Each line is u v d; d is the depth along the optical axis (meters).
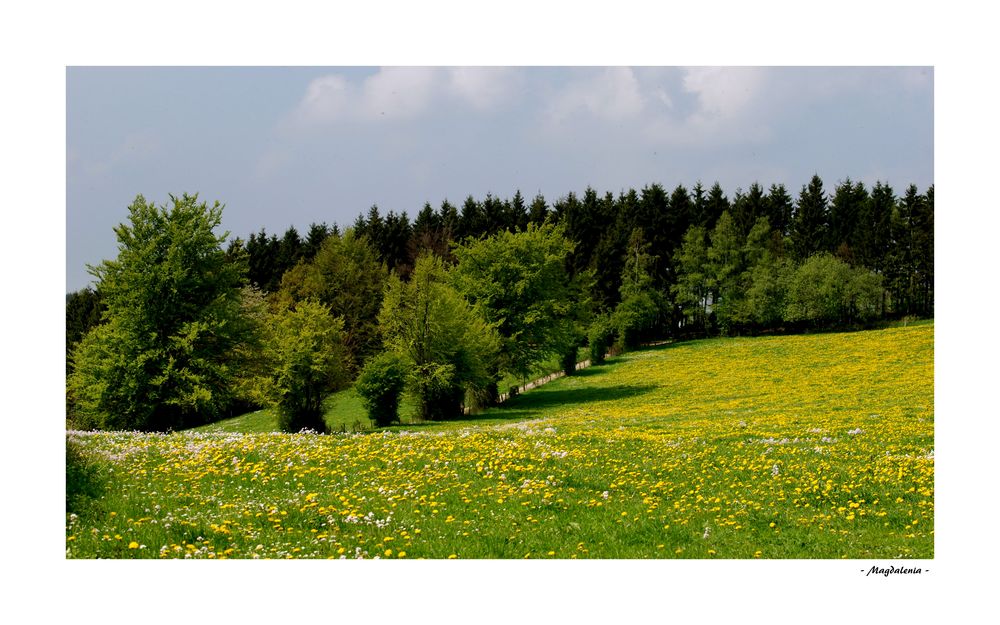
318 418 46.81
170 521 13.11
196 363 43.53
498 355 59.59
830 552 13.12
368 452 19.72
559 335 64.25
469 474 17.52
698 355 80.56
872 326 89.81
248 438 21.77
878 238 100.81
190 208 45.91
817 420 33.59
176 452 18.89
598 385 67.50
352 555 11.95
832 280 89.44
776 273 94.69
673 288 99.50
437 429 42.28
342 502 14.64
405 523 13.77
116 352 43.53
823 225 113.25
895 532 14.24
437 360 49.41
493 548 12.77
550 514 14.88
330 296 88.38
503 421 45.91
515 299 63.41
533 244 64.88
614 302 103.31
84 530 12.63
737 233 100.06
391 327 50.62
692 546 13.23
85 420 46.06
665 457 21.27
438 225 122.44
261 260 106.50
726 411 44.19
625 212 115.38
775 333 95.75
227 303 45.97
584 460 20.05
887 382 52.50
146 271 43.84
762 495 16.77
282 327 47.84
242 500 14.82
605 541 13.38
